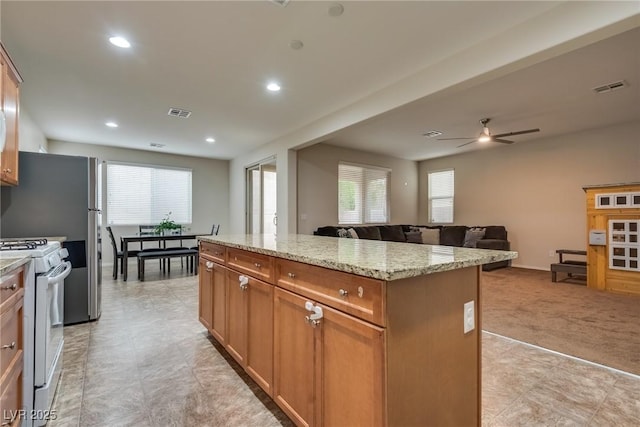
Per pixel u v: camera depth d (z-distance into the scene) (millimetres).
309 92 3627
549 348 2461
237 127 5012
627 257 4137
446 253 1446
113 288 4441
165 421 1609
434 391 1179
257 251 1771
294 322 1477
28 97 3725
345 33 2484
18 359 1423
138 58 2859
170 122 4723
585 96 3781
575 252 4984
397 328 1049
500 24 2367
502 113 4398
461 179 7328
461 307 1299
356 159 6992
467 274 1336
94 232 3105
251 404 1758
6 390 1273
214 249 2500
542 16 2234
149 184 6773
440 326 1204
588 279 4465
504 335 2729
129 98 3783
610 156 5102
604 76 3236
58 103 3922
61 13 2223
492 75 2611
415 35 2512
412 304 1099
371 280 1063
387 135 5656
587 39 2076
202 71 3113
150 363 2236
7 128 2137
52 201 2930
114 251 5031
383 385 1020
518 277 5207
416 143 6297
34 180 2861
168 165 6996
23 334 1497
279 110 4230
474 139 5793
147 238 5145
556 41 2164
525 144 6199
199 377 2047
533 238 6078
